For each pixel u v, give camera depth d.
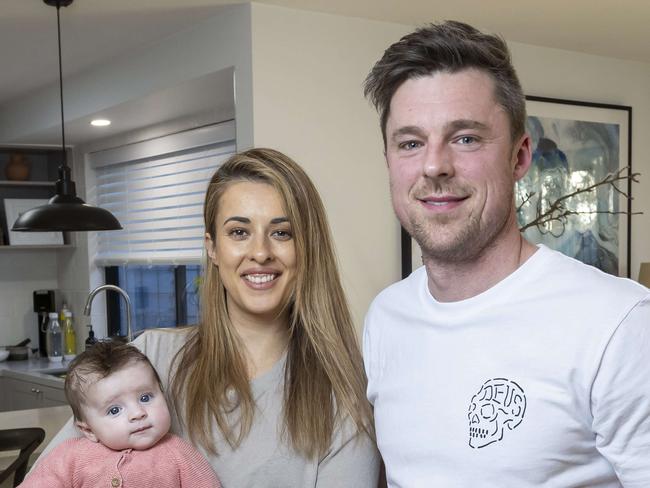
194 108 4.11
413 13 3.36
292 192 1.46
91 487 1.45
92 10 3.13
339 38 3.37
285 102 3.23
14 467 2.06
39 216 3.05
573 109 4.11
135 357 1.51
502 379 1.15
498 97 1.17
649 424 1.06
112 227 3.19
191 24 3.40
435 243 1.19
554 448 1.10
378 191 3.51
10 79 4.33
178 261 4.49
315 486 1.45
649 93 4.47
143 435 1.46
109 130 4.77
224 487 1.46
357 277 3.44
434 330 1.26
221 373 1.49
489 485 1.14
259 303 1.45
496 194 1.18
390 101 1.23
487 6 3.27
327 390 1.49
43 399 4.39
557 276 1.17
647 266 4.07
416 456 1.24
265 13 3.17
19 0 2.97
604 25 3.60
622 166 4.32
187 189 4.46
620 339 1.07
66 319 5.17
